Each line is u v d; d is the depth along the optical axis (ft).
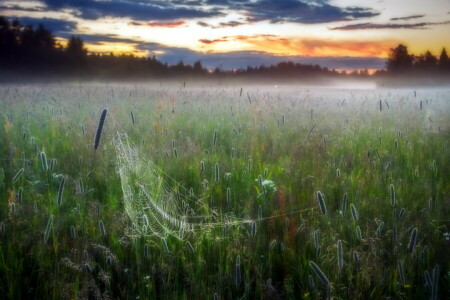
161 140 25.61
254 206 15.70
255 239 12.90
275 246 12.78
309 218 14.33
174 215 14.94
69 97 54.08
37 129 29.43
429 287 10.36
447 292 10.41
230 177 18.86
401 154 23.49
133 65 204.74
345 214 14.33
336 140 27.27
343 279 11.09
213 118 36.29
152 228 13.71
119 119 32.81
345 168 20.57
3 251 11.87
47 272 11.15
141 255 12.28
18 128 29.89
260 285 10.55
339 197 16.38
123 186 16.79
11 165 19.56
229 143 26.76
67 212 14.89
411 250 9.96
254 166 20.81
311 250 12.45
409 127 32.63
